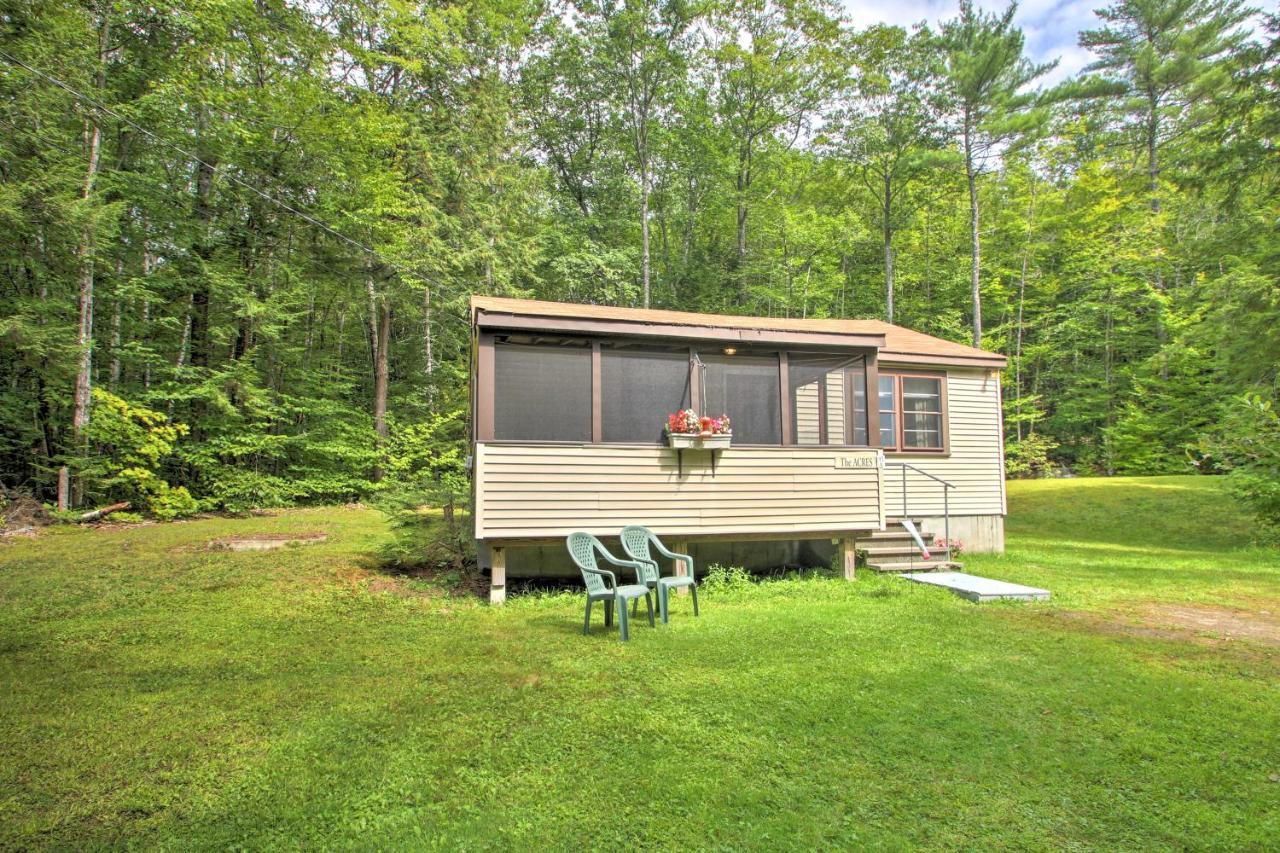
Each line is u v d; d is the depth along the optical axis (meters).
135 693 3.71
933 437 10.11
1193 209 20.12
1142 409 21.34
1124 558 9.70
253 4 13.72
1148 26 22.81
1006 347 25.08
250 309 13.24
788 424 7.15
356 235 15.19
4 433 12.16
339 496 15.31
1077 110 24.05
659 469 6.57
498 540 6.12
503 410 6.25
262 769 2.84
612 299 20.34
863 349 7.27
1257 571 8.55
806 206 24.75
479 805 2.57
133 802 2.56
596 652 4.54
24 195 10.15
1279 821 2.50
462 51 17.31
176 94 12.63
